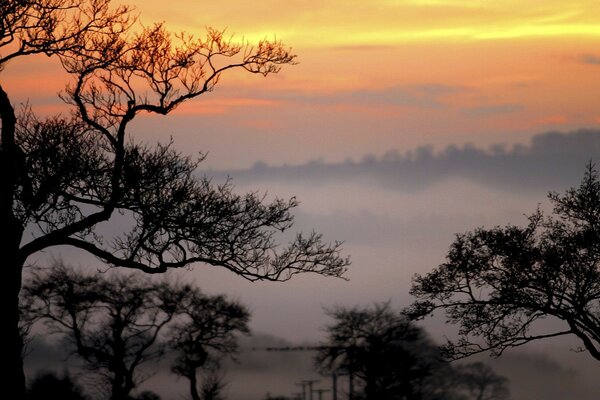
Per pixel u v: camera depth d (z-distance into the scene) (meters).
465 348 59.62
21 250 39.97
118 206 42.84
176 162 44.44
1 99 39.34
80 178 42.53
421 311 60.56
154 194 43.34
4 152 39.41
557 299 58.00
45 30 41.69
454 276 59.47
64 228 40.91
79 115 43.44
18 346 39.59
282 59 43.94
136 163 43.19
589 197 57.78
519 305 57.72
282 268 45.81
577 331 57.44
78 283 104.94
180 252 44.06
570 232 58.59
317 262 46.16
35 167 42.19
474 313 59.12
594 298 57.34
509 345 58.69
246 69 43.78
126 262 42.41
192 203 43.91
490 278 59.12
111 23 43.00
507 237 58.53
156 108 42.59
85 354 104.88
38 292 103.81
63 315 104.56
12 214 39.59
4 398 38.81
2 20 40.81
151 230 43.31
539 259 57.62
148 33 43.25
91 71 42.69
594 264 57.06
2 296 39.09
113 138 42.28
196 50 43.34
